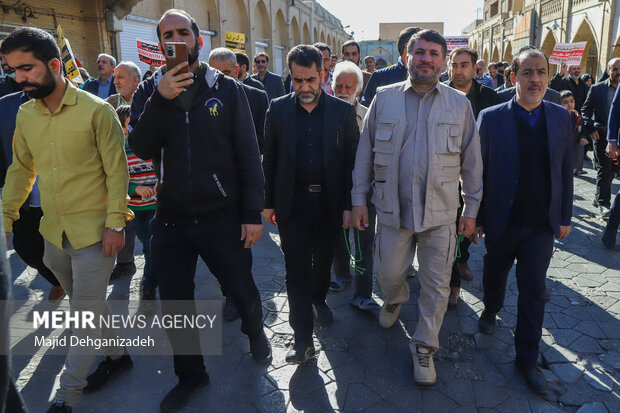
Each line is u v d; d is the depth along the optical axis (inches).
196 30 89.9
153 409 101.1
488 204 112.4
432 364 107.7
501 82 444.8
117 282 164.2
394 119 103.8
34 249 132.0
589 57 674.8
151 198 138.9
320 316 133.0
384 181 106.8
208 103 91.7
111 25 481.4
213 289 159.5
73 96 90.8
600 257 181.8
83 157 91.8
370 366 114.4
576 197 269.1
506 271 118.6
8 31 389.7
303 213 115.6
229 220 98.1
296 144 112.9
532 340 107.0
